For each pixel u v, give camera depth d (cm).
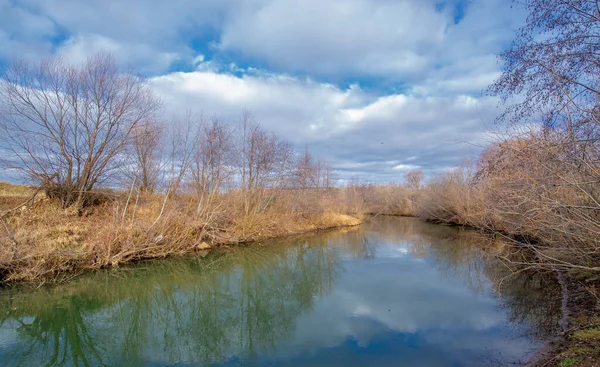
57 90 1622
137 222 1625
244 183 2366
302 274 1642
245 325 1040
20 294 1172
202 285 1451
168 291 1362
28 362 792
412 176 6681
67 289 1248
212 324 1058
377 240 2566
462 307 1055
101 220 1680
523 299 1077
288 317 1055
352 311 1055
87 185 1773
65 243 1374
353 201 4141
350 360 745
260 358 786
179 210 1877
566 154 614
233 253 1983
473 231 2855
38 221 1489
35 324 1005
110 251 1451
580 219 680
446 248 2138
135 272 1495
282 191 2786
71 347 880
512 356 711
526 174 711
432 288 1278
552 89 613
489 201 923
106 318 1083
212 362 779
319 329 926
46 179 1552
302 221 3075
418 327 911
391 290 1262
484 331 865
